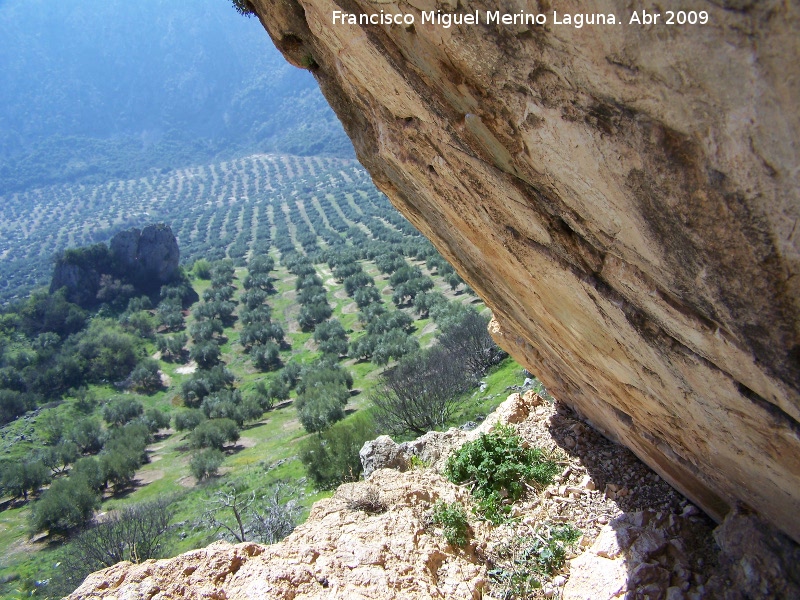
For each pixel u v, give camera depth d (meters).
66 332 88.50
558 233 4.07
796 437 3.33
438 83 3.71
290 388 64.69
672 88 2.25
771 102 1.98
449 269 77.88
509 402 10.73
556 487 8.27
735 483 5.16
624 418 7.07
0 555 37.91
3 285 181.00
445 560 6.57
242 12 6.29
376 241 133.00
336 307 87.31
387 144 5.51
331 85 6.09
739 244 2.52
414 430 28.55
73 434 59.00
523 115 3.14
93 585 5.46
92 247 98.88
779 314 2.64
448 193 5.18
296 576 5.55
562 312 5.23
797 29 1.77
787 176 2.12
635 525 7.03
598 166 2.90
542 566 6.82
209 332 81.81
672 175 2.54
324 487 29.70
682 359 3.81
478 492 8.27
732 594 5.36
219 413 57.56
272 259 123.81
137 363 77.56
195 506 35.56
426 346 56.38
